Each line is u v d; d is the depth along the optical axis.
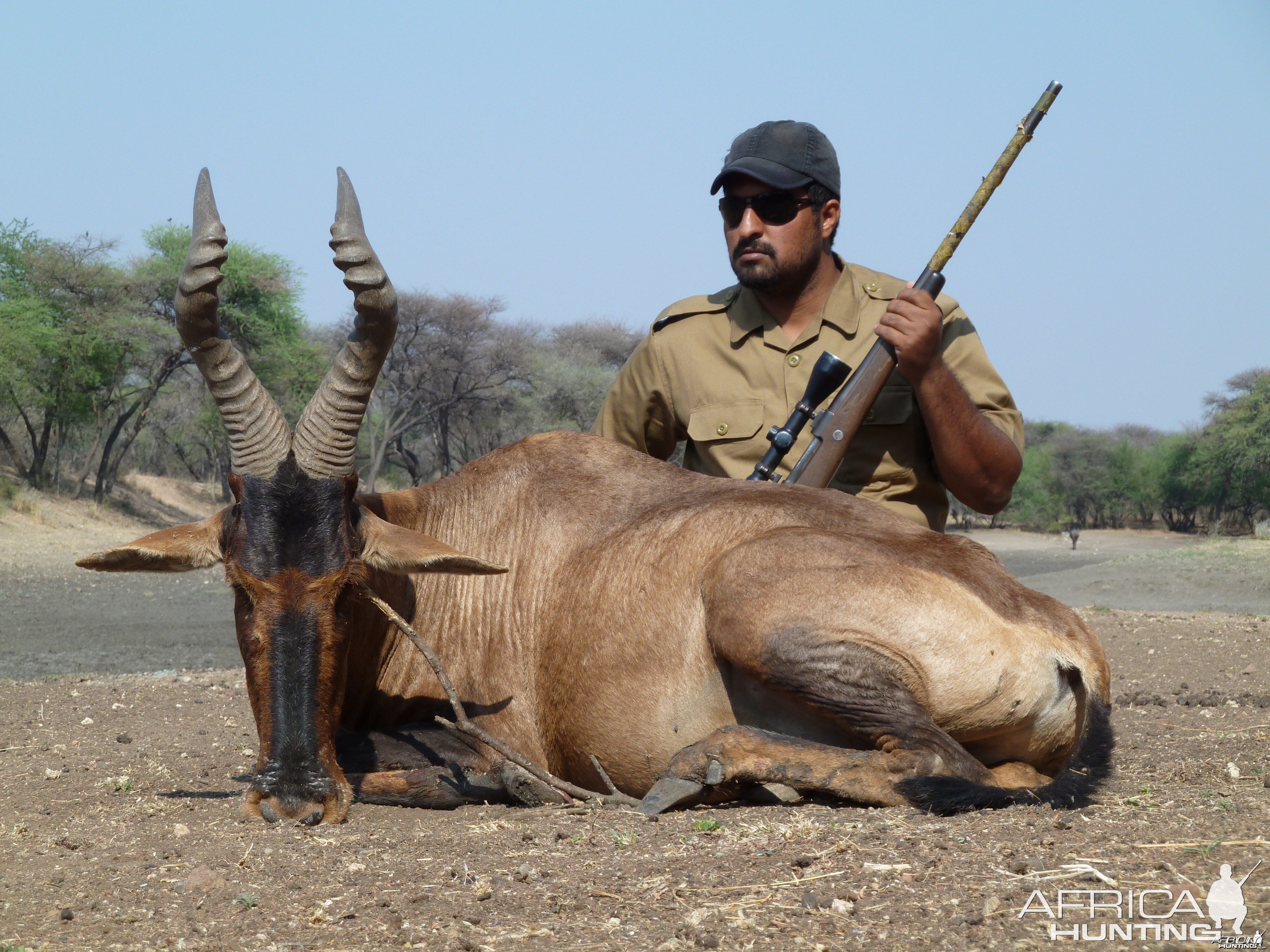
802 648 3.89
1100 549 48.12
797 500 4.35
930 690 3.84
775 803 3.92
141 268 40.97
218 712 7.22
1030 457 68.25
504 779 4.33
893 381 5.01
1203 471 61.94
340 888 3.22
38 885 3.39
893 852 3.18
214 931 2.94
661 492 4.71
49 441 42.66
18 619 16.69
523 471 4.95
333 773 4.09
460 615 4.72
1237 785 3.98
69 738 6.36
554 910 2.96
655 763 4.23
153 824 4.15
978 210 4.77
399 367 48.81
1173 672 8.33
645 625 4.24
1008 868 2.99
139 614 17.66
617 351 59.69
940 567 3.98
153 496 45.94
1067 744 4.09
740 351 5.36
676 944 2.68
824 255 5.29
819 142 5.18
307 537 4.08
